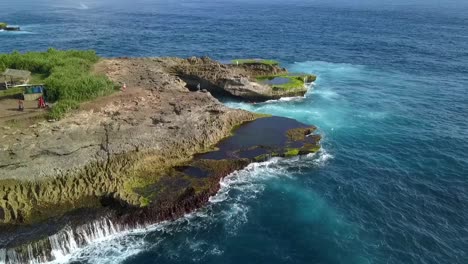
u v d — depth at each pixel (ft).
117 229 115.14
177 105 167.53
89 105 156.46
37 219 113.09
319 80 270.87
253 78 247.09
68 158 127.95
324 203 131.34
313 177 145.48
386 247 112.57
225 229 118.01
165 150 143.74
